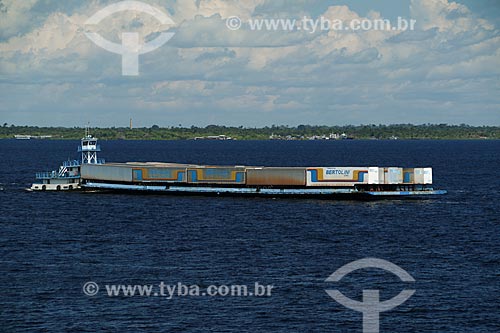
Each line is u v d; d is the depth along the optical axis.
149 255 179.38
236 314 134.88
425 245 193.38
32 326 128.25
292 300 142.62
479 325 129.88
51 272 162.38
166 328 127.69
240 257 177.00
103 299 142.62
